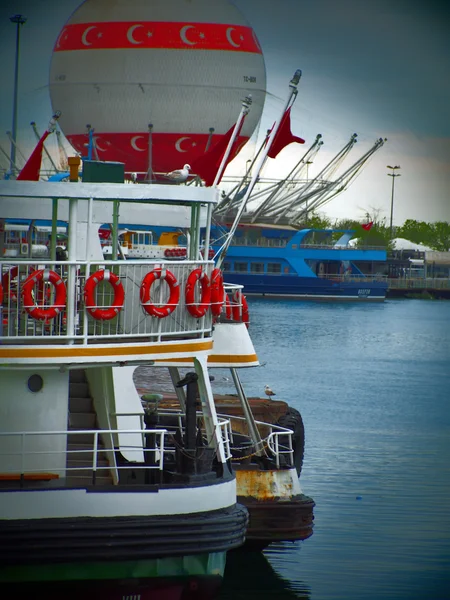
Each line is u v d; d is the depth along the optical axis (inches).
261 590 1867.6
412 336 7711.6
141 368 3634.4
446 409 4141.2
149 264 1465.3
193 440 1503.4
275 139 2085.4
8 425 1434.5
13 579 1349.7
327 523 2295.8
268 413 2539.4
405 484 2682.1
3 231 1867.6
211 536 1408.7
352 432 3528.5
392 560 2037.4
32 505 1354.6
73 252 1433.3
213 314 1563.7
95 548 1357.0
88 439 1668.3
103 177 1620.3
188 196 1489.9
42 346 1392.7
